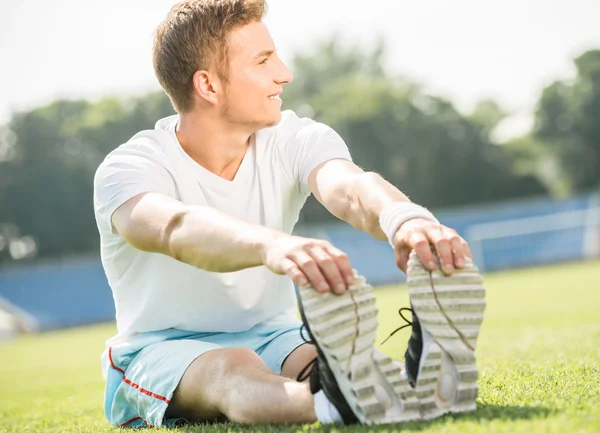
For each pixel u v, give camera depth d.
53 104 38.34
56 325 23.77
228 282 2.21
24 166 36.78
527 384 2.23
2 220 36.47
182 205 1.88
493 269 24.59
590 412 1.60
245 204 2.30
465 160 38.69
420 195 38.72
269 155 2.35
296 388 1.80
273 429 1.75
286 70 2.24
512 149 39.91
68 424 2.74
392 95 39.00
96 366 7.25
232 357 1.97
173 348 2.10
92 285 24.23
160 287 2.20
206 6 2.16
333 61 44.50
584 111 39.56
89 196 37.22
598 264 20.00
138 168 2.10
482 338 5.25
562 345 3.91
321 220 35.38
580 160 40.00
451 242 1.67
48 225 36.62
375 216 1.95
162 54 2.21
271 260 1.62
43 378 6.41
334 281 1.58
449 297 1.65
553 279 14.84
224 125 2.21
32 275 24.12
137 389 2.15
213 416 2.04
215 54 2.15
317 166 2.27
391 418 1.63
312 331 1.59
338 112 39.22
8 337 22.75
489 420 1.58
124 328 2.32
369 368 1.61
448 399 1.69
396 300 12.60
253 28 2.18
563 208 25.31
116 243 2.21
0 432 2.72
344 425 1.67
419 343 1.71
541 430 1.42
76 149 37.88
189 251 1.79
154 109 39.69
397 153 38.88
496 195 38.88
